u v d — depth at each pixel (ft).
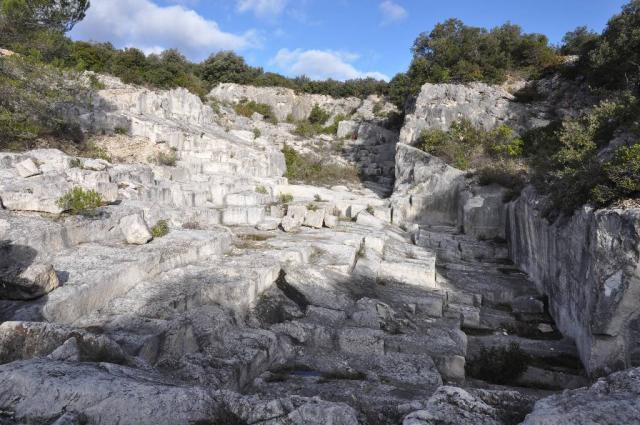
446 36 110.63
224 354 23.63
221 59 162.71
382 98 158.30
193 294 27.48
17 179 35.91
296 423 12.91
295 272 37.45
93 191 34.22
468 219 63.10
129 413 12.07
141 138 72.59
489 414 13.61
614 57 76.07
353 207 70.13
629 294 25.25
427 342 29.68
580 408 12.23
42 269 21.98
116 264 27.30
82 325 22.33
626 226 25.12
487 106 92.99
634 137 38.11
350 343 28.55
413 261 46.83
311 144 131.85
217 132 102.68
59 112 61.87
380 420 14.52
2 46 68.13
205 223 49.37
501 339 34.06
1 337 15.72
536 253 44.45
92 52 107.45
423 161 80.53
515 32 106.01
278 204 65.51
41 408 11.98
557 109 88.94
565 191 36.63
